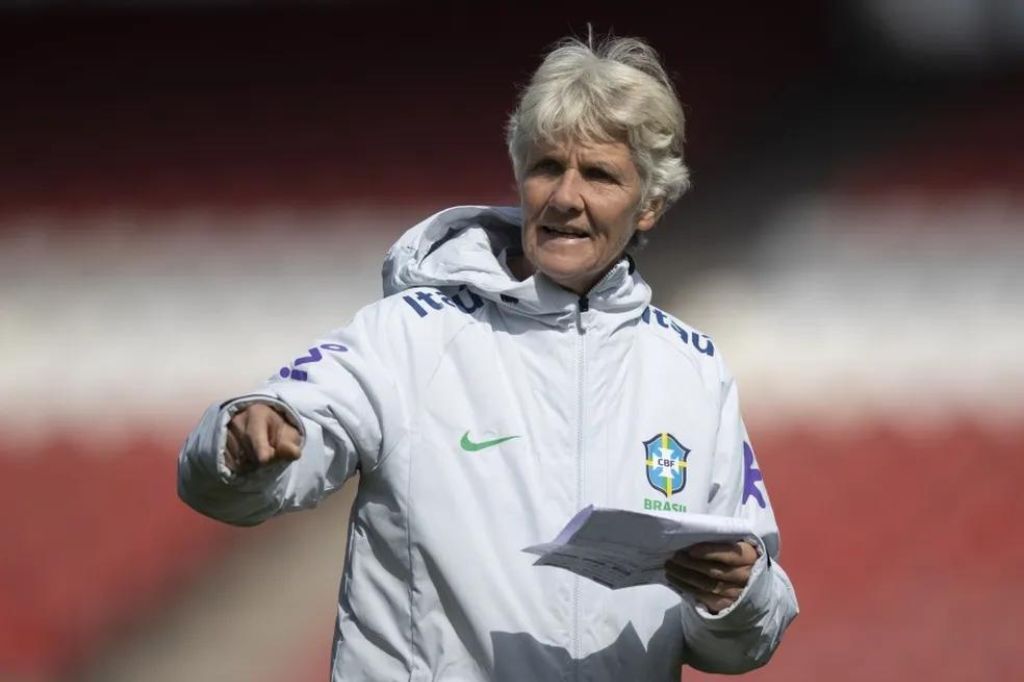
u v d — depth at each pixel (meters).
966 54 51.16
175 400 37.94
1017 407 36.16
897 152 46.59
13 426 37.00
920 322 39.06
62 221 45.34
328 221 45.12
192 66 52.00
